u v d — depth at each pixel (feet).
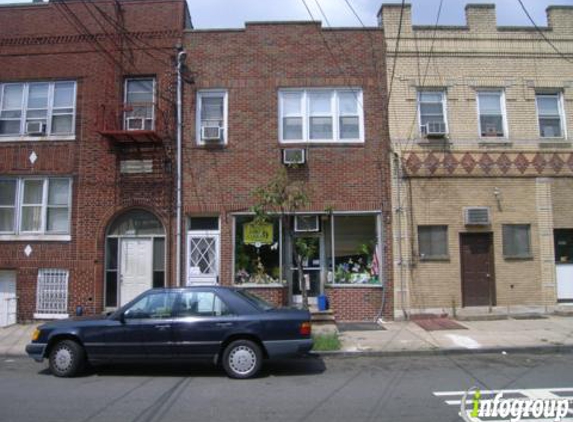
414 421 19.27
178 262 47.32
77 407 21.54
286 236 48.39
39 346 27.78
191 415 20.33
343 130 49.32
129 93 50.03
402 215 47.73
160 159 48.57
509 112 49.21
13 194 49.44
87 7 50.21
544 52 50.01
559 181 48.73
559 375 27.07
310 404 21.81
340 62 49.52
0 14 50.78
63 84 50.16
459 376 27.09
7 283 48.73
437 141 48.57
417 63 49.44
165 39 49.57
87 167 48.83
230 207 47.93
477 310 46.34
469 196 48.11
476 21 50.03
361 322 45.60
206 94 49.62
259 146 48.60
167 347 27.27
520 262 47.83
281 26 49.96
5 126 50.11
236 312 27.84
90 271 47.62
